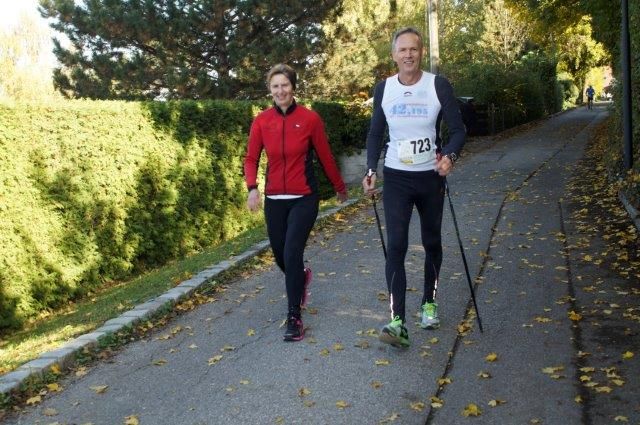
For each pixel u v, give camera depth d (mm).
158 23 17953
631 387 3768
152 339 5105
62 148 7332
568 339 4547
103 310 6129
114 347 4949
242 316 5535
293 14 19812
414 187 4500
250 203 4957
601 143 18078
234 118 10602
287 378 4160
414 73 4449
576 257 6664
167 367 4492
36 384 4227
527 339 4590
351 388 3963
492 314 5141
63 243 7297
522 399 3705
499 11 33750
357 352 4523
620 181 9477
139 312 5555
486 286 5883
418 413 3605
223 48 19406
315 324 5160
